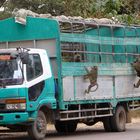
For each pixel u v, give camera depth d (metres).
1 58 26.42
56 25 28.89
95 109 31.70
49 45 29.17
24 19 29.91
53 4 46.12
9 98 25.62
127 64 35.00
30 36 29.72
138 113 47.16
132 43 35.88
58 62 28.77
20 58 26.20
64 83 28.92
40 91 26.86
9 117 25.55
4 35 30.59
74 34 30.12
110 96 33.00
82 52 30.62
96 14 50.22
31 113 26.25
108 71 32.84
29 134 26.64
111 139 28.45
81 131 34.81
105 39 33.06
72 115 29.89
